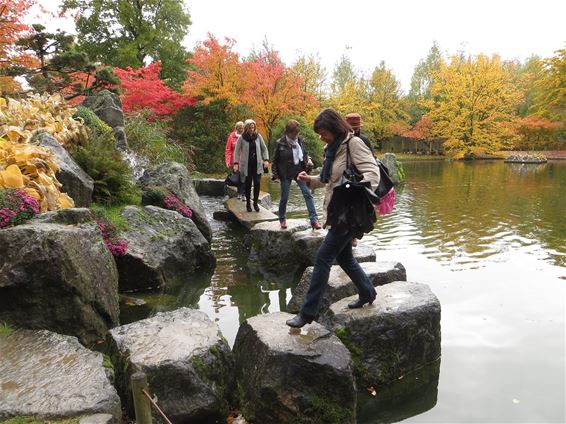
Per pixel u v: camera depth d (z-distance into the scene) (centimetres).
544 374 339
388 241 764
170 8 2486
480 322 432
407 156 3784
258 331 318
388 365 349
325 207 316
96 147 677
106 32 2473
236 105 1972
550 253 675
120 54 2339
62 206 492
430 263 630
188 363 285
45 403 239
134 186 705
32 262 361
